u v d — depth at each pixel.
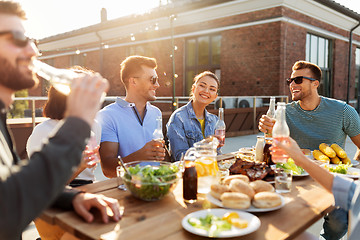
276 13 8.92
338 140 2.66
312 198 1.46
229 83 10.24
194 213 1.20
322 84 11.42
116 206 1.23
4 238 0.79
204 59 10.99
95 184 1.65
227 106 8.29
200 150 1.61
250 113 8.73
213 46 10.73
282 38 8.98
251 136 8.17
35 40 1.36
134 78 2.43
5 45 1.02
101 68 14.20
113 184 1.65
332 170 1.91
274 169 1.73
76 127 0.86
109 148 2.28
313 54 10.78
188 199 1.41
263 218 1.22
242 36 9.77
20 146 4.86
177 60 11.46
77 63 15.82
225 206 1.29
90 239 1.06
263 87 9.41
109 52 13.93
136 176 1.33
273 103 2.24
